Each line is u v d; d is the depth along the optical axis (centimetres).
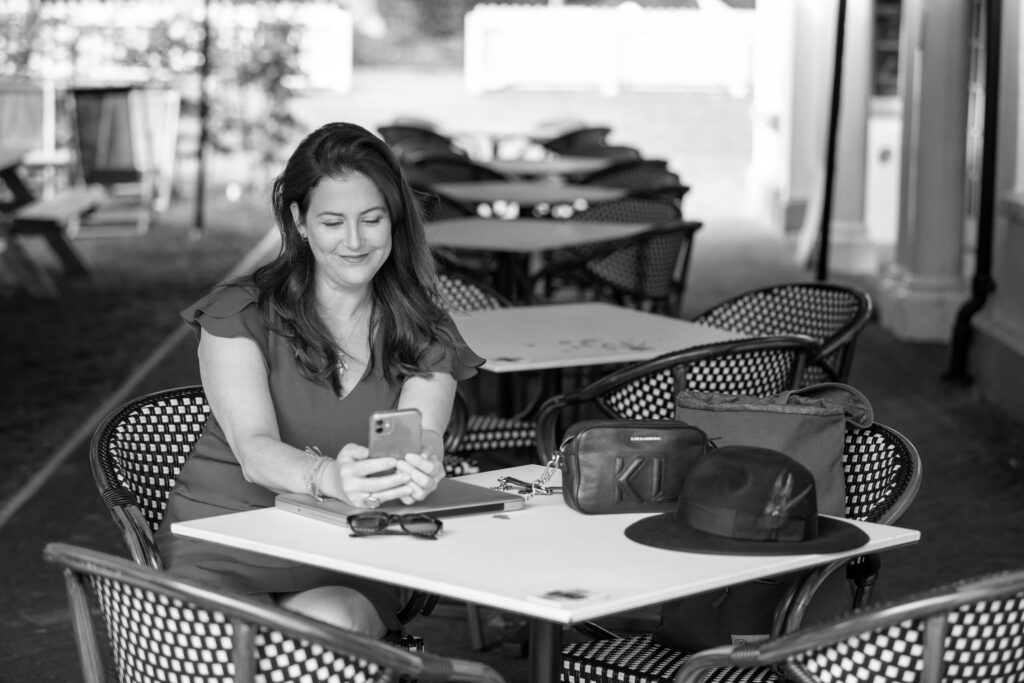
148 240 1337
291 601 277
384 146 292
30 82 1532
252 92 1772
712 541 247
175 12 1630
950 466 627
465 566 236
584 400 404
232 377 288
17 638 428
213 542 264
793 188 1355
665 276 780
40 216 1066
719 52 2652
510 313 525
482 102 2531
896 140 1305
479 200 909
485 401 730
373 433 261
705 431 290
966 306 780
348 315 298
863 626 220
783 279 1130
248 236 1366
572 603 217
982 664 226
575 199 910
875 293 1055
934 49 882
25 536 527
